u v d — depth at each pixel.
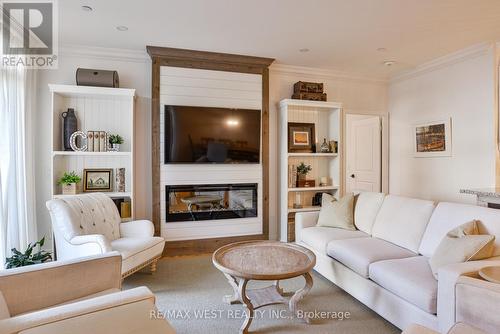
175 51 3.74
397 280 1.97
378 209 3.03
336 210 3.29
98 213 2.93
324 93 4.49
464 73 3.85
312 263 2.11
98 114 3.70
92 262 1.67
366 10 2.78
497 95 3.51
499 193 2.97
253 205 4.19
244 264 2.10
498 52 3.50
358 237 2.90
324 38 3.42
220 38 3.41
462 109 3.88
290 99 4.24
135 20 2.96
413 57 4.02
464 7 2.71
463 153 3.86
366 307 2.41
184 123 3.78
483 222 2.00
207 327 2.12
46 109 3.56
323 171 4.72
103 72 3.43
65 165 3.60
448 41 3.49
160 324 1.23
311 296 2.61
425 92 4.39
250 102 4.13
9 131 2.91
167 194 3.79
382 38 3.42
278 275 1.90
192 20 2.97
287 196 4.19
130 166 3.71
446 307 1.61
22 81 3.10
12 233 2.94
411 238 2.49
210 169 3.98
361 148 5.54
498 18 2.93
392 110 4.98
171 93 3.81
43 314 1.21
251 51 3.83
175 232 3.84
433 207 2.49
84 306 1.28
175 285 2.82
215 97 3.98
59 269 1.56
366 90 4.95
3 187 2.83
